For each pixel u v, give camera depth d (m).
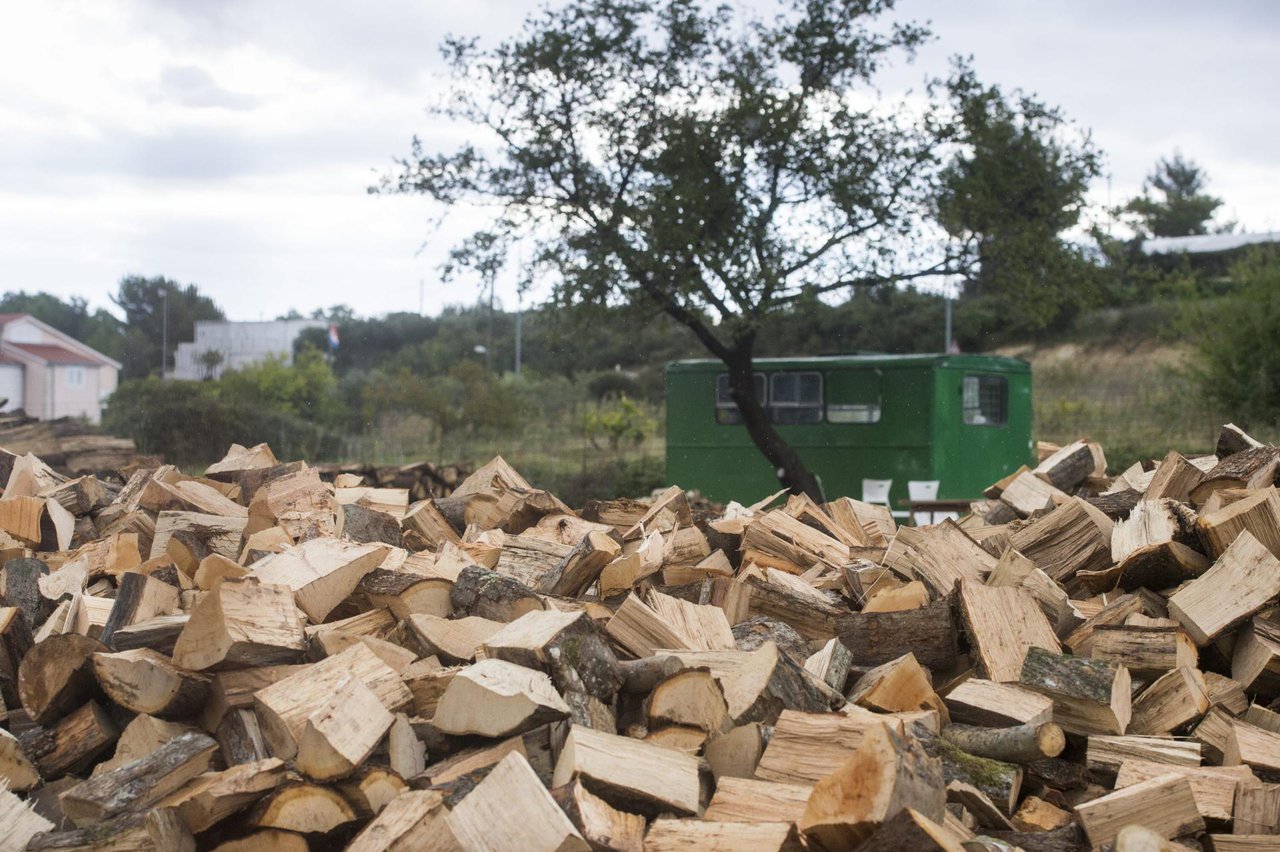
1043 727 3.58
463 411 28.42
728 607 4.54
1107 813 3.25
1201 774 3.42
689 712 3.50
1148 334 41.94
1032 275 16.73
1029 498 6.62
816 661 4.03
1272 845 3.17
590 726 3.44
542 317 17.23
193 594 4.19
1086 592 5.02
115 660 3.57
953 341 46.25
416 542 5.76
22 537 5.75
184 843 3.04
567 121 16.44
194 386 24.31
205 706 3.56
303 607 4.15
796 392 16.11
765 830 2.87
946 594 4.61
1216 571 4.34
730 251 15.37
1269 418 24.58
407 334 61.91
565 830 2.78
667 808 3.08
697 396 17.09
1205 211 60.81
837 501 6.65
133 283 64.00
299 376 31.69
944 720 3.88
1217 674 4.16
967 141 16.23
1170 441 25.42
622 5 15.84
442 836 2.88
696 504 7.66
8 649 4.07
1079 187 16.81
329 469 14.32
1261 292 24.88
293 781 3.08
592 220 16.47
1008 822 3.38
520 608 4.20
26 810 3.26
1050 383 39.28
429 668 3.86
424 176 16.44
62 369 49.06
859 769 2.73
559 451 26.72
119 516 6.22
